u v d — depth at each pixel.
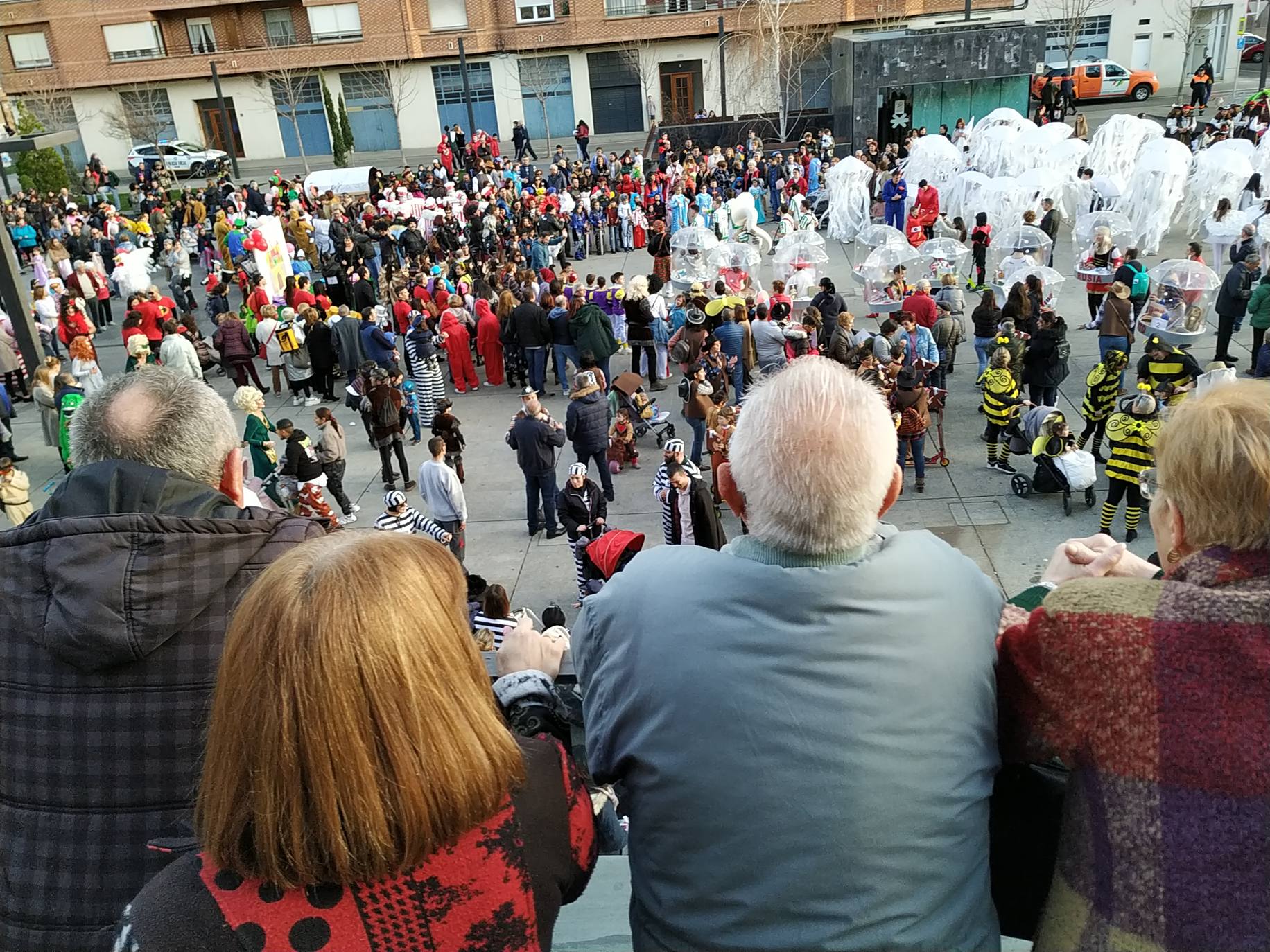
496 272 19.06
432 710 1.10
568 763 1.38
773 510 1.34
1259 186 21.08
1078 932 1.23
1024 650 1.31
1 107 33.16
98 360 19.81
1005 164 24.56
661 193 27.61
